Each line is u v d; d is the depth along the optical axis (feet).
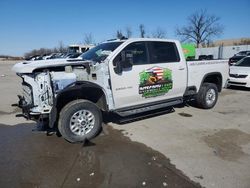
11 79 56.90
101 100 18.07
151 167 13.53
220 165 13.82
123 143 16.79
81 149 15.89
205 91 24.64
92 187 11.75
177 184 11.96
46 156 14.94
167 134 18.47
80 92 17.19
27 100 17.65
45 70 16.66
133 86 18.85
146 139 17.51
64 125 16.22
